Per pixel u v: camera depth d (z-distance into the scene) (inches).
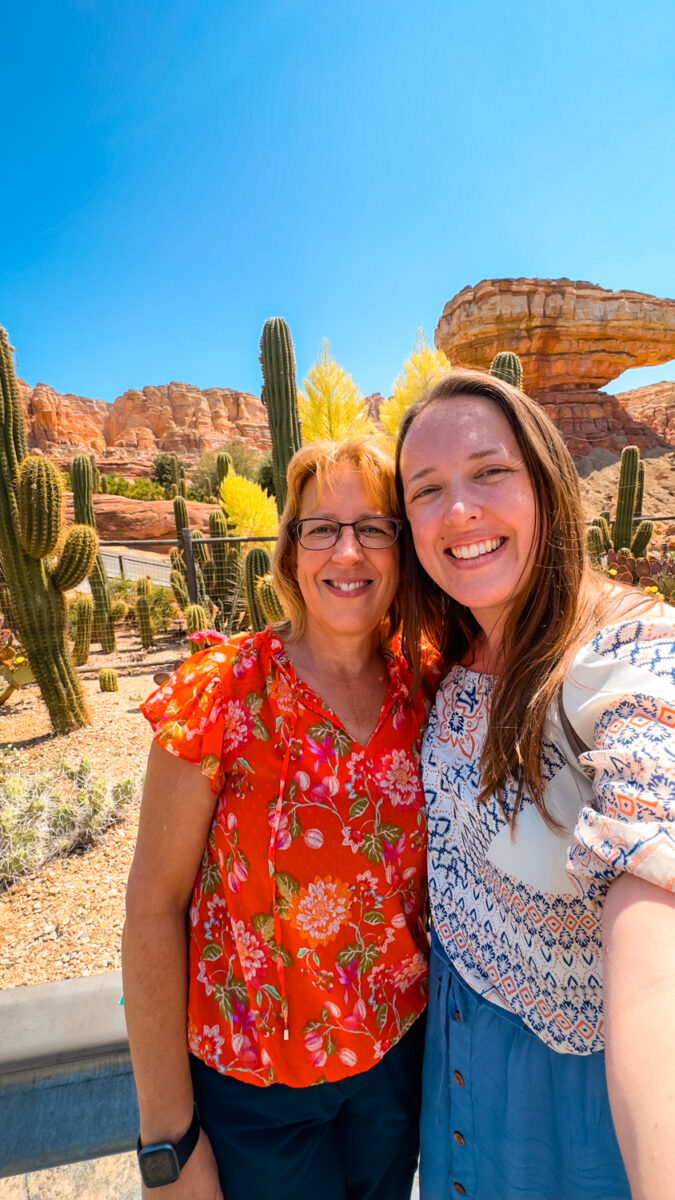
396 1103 42.0
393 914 38.9
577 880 30.0
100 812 134.6
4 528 218.5
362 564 40.6
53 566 232.1
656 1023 19.5
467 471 34.2
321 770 36.9
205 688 36.9
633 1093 19.0
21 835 123.7
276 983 36.7
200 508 1027.9
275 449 372.2
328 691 40.6
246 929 36.7
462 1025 37.1
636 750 23.4
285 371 364.8
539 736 30.3
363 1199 44.4
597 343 1503.4
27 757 198.7
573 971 31.4
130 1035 36.8
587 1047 32.1
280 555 43.0
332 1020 37.2
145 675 322.7
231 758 36.8
